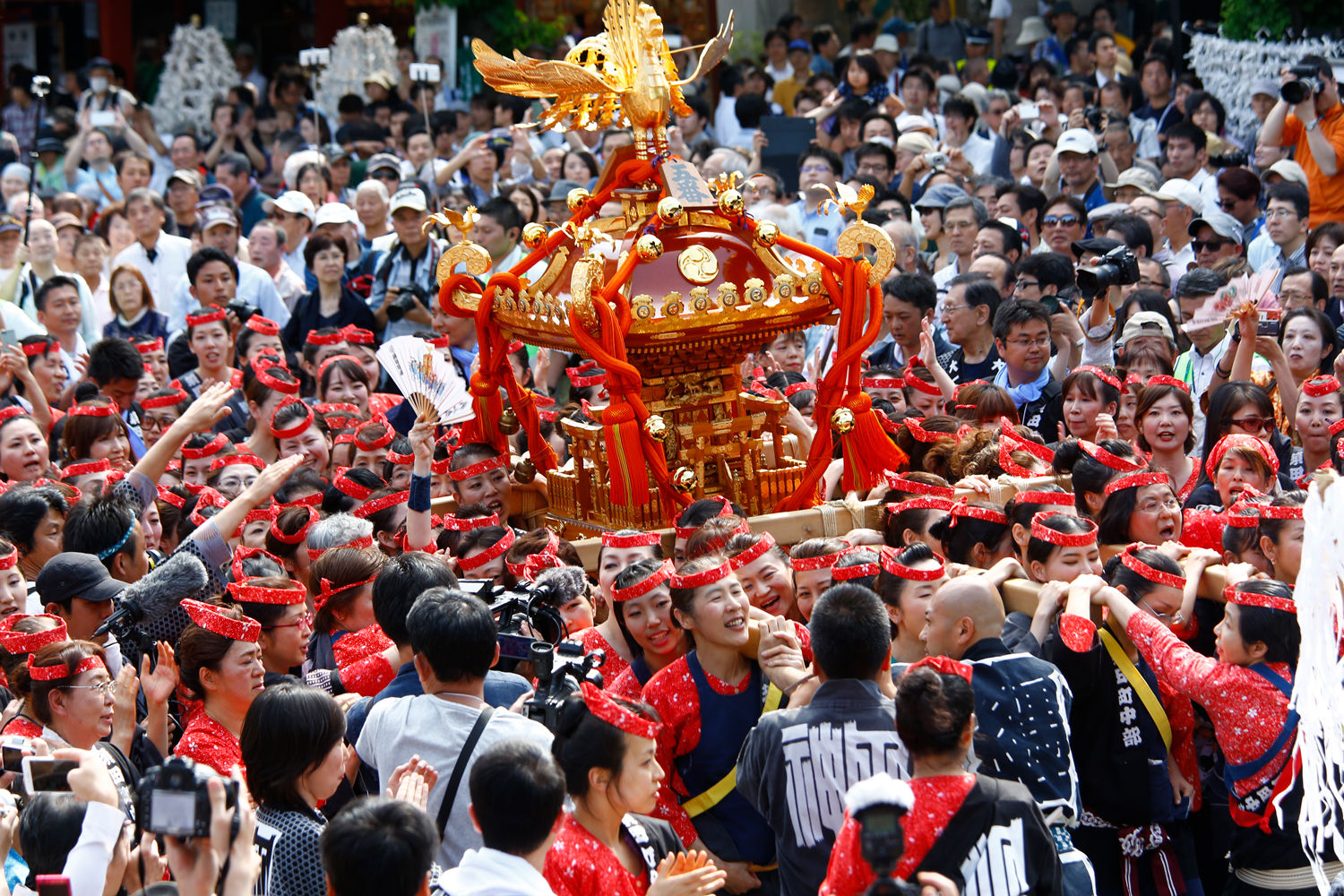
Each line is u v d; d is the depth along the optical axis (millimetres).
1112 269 18953
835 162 30328
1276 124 28500
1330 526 7715
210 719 11367
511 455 17000
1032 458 15094
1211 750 12539
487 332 15391
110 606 13094
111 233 31000
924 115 37781
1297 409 17375
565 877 8875
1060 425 18812
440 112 39094
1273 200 24656
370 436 17875
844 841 8562
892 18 48250
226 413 15695
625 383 13766
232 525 13695
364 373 21109
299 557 14812
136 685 11422
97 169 39594
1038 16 46688
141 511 15258
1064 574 11914
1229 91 35031
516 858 8414
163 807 7617
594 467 14984
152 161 42688
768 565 12242
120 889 9555
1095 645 11375
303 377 23484
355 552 13219
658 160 14820
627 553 12883
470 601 10508
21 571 14898
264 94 52375
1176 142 30328
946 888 7891
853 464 15078
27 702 11203
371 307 26781
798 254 15539
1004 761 10109
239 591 12086
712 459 14789
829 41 46312
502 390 18188
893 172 32188
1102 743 11328
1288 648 10602
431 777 9812
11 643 11414
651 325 13836
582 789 9148
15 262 26562
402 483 17000
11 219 26641
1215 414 16719
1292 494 12578
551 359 22375
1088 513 14227
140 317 26500
